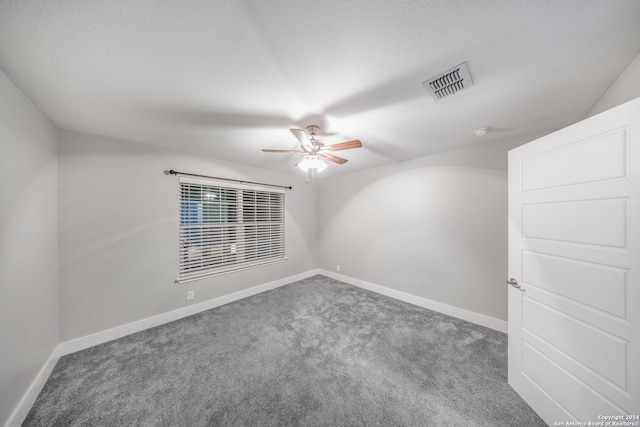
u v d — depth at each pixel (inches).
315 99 59.9
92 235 83.2
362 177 147.5
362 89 55.4
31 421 51.0
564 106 64.9
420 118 71.7
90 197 82.9
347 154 114.0
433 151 108.8
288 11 34.4
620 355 38.3
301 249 166.1
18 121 53.4
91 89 54.9
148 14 34.4
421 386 61.7
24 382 53.4
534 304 54.4
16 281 51.8
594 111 63.6
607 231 40.3
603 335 40.7
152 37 38.8
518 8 34.0
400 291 127.3
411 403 56.1
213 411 53.7
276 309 113.2
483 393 59.2
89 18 34.8
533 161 54.6
